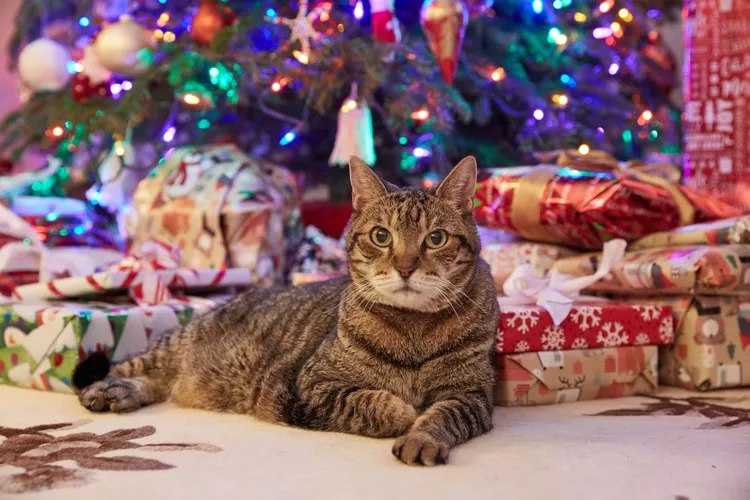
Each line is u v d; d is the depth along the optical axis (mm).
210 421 2193
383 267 2010
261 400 2225
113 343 2723
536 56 4395
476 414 1962
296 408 2078
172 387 2531
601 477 1585
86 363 2469
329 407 2018
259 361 2342
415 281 1981
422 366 2055
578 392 2545
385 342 2041
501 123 4527
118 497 1442
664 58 4797
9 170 5000
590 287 3070
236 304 2627
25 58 4301
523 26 4352
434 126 3918
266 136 4695
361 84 3904
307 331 2297
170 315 2908
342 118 3764
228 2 4219
